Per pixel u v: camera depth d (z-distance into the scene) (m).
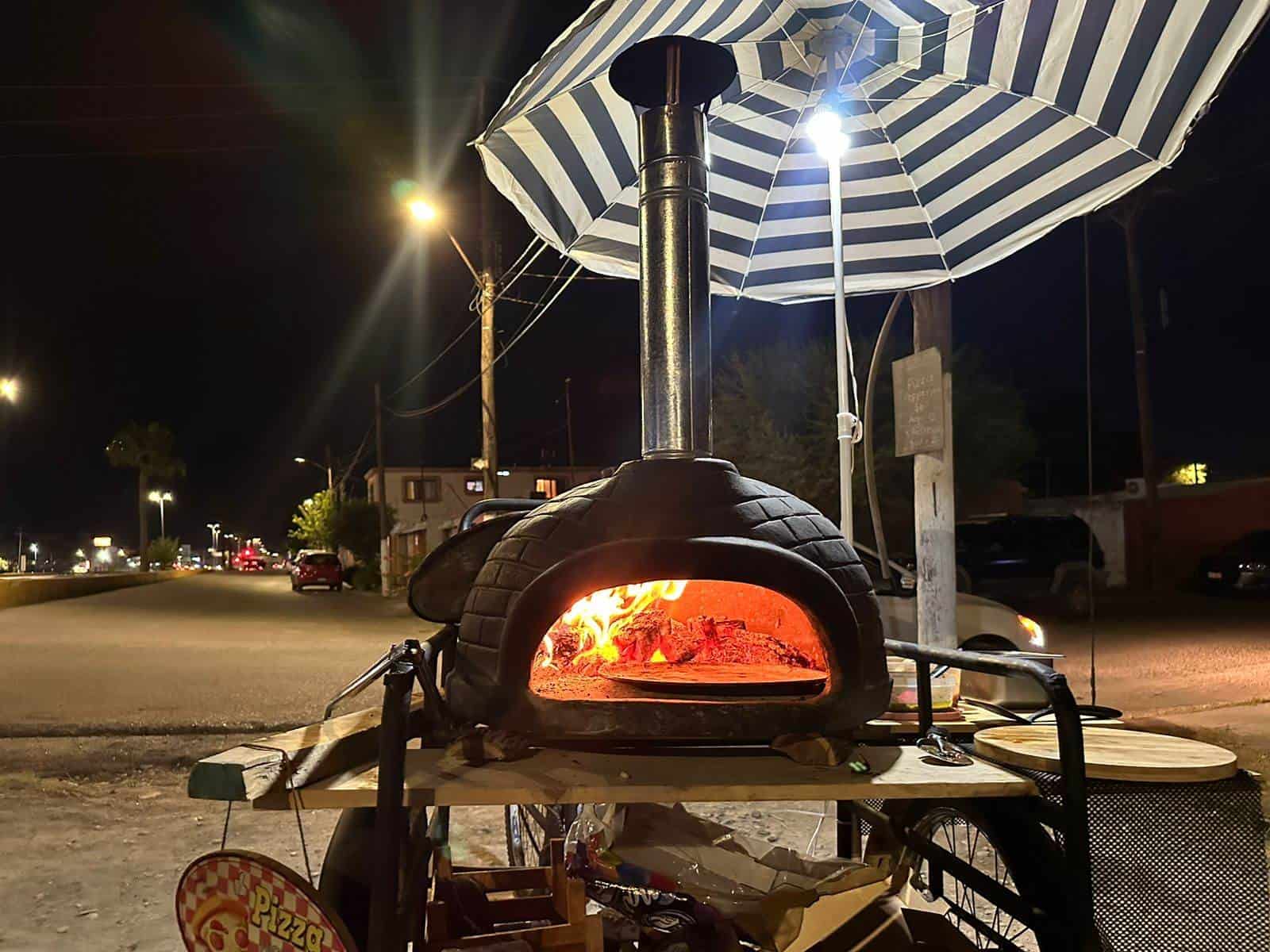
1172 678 9.67
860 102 3.58
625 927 2.43
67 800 5.66
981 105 3.41
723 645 2.58
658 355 2.47
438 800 1.80
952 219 3.95
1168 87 2.88
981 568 16.77
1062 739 1.78
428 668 2.06
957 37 3.13
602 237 3.79
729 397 19.44
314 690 9.66
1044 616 16.80
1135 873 1.80
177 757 6.76
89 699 9.14
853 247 4.19
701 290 2.49
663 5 2.77
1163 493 24.44
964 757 2.10
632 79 2.50
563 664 2.53
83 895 4.03
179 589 35.00
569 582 2.07
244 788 1.65
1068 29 2.86
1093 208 3.52
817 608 2.09
